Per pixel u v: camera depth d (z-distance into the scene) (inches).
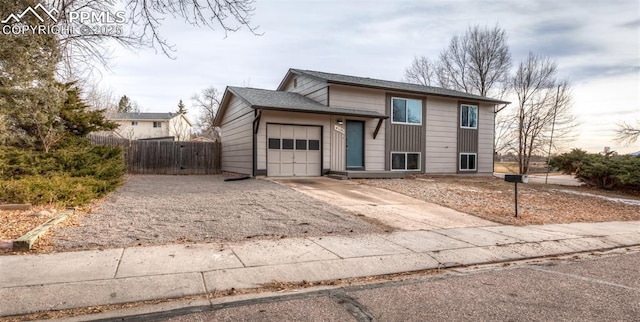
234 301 134.6
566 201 463.5
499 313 126.3
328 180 530.0
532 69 1117.7
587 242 257.8
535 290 152.7
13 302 123.1
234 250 192.9
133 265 163.2
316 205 334.6
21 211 254.4
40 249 179.8
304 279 161.2
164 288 141.6
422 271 181.8
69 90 461.4
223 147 748.6
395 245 218.8
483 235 257.3
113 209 281.1
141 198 338.3
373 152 645.9
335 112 561.3
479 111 780.0
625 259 218.5
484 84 1242.6
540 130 1110.4
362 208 334.0
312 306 131.2
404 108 684.1
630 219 379.6
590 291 152.4
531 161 1143.0
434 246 221.1
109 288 138.3
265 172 552.4
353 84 606.2
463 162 757.9
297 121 574.9
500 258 207.9
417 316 122.8
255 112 538.9
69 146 418.9
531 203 425.7
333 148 605.6
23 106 353.7
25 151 354.6
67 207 273.7
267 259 181.2
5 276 144.5
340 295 143.6
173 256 178.2
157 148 708.7
